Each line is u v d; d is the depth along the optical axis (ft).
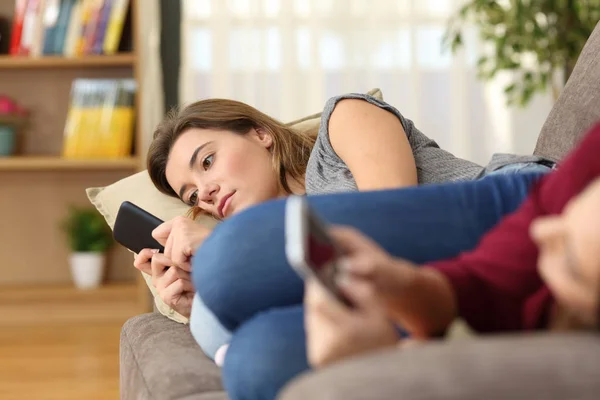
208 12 14.46
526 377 1.90
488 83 14.61
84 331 13.15
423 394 1.88
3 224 14.82
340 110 5.49
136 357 5.06
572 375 1.90
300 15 14.48
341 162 5.46
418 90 14.56
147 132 13.87
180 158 6.05
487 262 2.77
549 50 12.80
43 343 12.34
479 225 3.52
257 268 3.40
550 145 5.37
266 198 5.98
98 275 14.15
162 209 6.48
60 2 13.87
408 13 14.52
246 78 14.47
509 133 14.65
